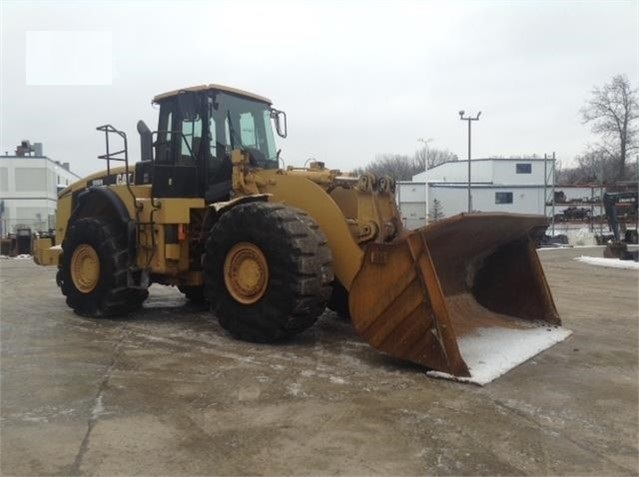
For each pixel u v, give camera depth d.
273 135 8.22
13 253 25.44
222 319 6.41
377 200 5.99
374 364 5.41
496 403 4.43
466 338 5.74
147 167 8.15
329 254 5.99
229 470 3.33
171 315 8.19
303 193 6.43
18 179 50.22
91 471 3.31
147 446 3.64
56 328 7.27
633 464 3.45
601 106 49.03
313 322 6.04
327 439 3.75
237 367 5.36
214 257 6.45
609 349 6.25
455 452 3.57
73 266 8.11
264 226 5.97
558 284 12.90
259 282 6.12
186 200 7.28
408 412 4.21
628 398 4.62
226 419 4.09
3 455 3.52
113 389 4.76
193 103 7.39
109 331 7.06
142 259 7.56
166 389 4.75
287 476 3.26
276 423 4.01
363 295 5.33
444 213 47.16
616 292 11.38
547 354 5.99
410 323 5.10
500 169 52.59
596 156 55.56
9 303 9.56
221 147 7.46
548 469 3.37
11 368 5.40
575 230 42.66
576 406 4.41
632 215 25.16
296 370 5.24
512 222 5.89
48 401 4.47
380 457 3.50
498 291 6.75
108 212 8.20
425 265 4.99
